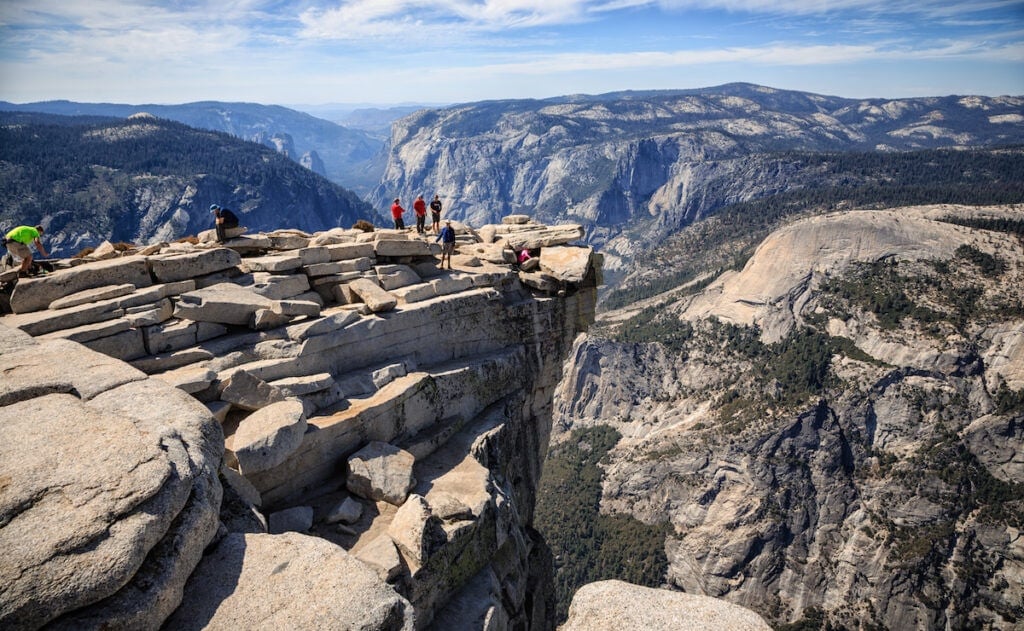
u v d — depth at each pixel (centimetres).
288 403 1709
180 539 943
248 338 1986
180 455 1045
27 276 2022
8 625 736
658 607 1038
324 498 1769
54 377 1255
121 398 1223
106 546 826
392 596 986
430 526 1612
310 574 999
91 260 2281
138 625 820
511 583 2073
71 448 984
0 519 822
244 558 1031
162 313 1895
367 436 1962
